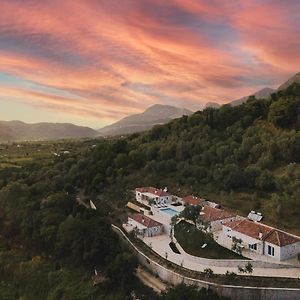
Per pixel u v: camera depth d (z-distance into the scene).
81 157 154.25
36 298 83.62
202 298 62.84
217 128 143.25
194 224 91.31
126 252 82.81
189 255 78.12
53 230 94.50
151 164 127.62
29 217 103.44
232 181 103.62
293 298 63.47
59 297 80.00
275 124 129.38
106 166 136.75
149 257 81.44
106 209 112.50
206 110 156.38
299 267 70.69
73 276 84.38
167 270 75.19
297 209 86.88
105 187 127.31
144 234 92.44
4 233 106.94
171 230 91.88
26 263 92.44
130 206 111.88
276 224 85.19
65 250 90.56
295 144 109.62
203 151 125.81
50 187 124.69
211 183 110.50
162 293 68.88
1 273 93.12
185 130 144.50
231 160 114.00
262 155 110.12
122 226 100.19
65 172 143.62
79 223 91.38
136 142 156.50
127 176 128.88
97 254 83.62
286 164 107.50
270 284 65.44
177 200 108.69
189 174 118.00
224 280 68.00
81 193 131.12
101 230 88.75
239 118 142.38
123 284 75.31
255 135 123.06
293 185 92.88
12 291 87.44
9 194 116.00
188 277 71.38
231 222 86.94
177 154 129.50
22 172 154.12
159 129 157.88
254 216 89.44
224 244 81.69
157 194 109.25
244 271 68.56
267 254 75.69
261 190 100.12
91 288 79.19
